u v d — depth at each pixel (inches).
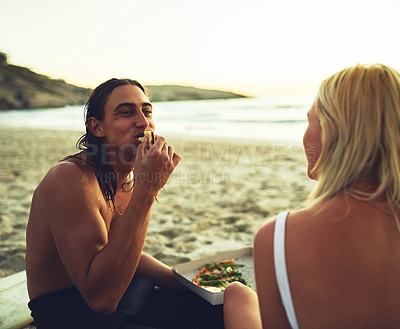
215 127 775.7
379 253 27.8
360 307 27.6
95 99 56.2
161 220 161.0
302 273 28.6
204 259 74.4
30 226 53.7
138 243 47.3
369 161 29.7
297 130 657.0
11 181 236.1
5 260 113.2
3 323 70.2
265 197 200.5
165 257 118.4
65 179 48.5
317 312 28.4
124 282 46.8
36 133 655.1
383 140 29.1
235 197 201.8
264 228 31.7
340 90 30.8
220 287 64.3
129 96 54.8
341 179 30.1
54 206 47.5
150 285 67.0
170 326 64.4
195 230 147.3
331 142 31.4
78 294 53.7
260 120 873.5
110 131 55.5
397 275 27.9
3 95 2265.0
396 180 28.6
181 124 883.4
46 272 53.1
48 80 2645.2
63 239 46.9
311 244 28.5
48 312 52.6
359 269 27.5
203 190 220.2
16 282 86.7
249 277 68.9
